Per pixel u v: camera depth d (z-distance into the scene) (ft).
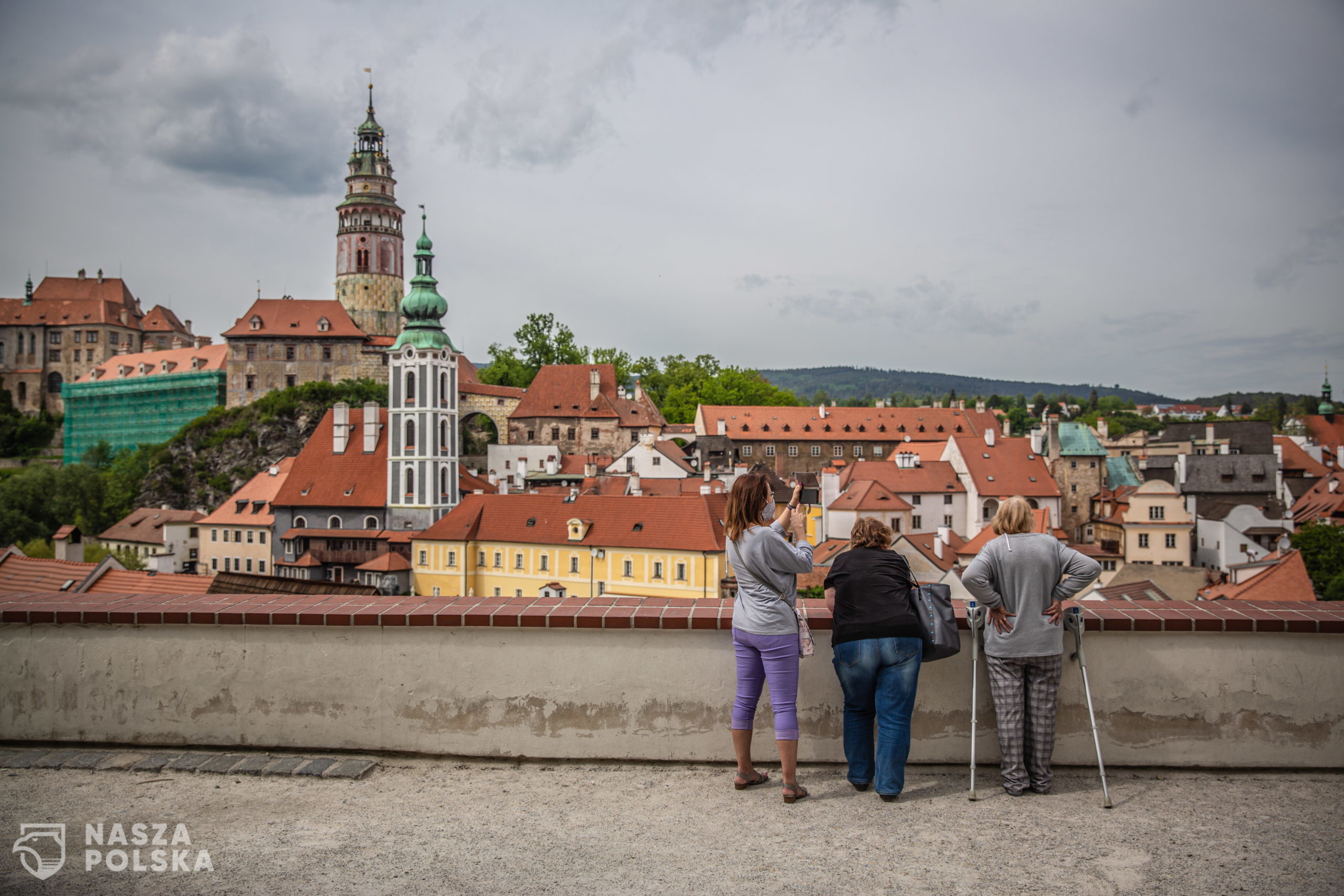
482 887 21.81
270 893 21.57
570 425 460.14
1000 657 27.68
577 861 23.20
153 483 498.28
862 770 27.89
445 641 31.07
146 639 31.83
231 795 27.89
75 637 32.01
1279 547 260.42
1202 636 29.60
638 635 30.53
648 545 246.47
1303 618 29.35
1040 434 396.78
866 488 309.22
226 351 561.84
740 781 28.07
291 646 31.50
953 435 368.68
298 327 531.91
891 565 27.68
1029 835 24.71
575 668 30.68
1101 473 401.29
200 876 22.47
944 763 30.09
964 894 21.35
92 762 30.25
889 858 23.29
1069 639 29.89
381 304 561.84
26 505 440.45
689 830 25.08
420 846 24.17
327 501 340.80
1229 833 24.90
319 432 357.20
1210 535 298.97
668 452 388.98
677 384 572.51
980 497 351.87
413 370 333.62
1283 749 29.48
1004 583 27.55
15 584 102.17
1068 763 29.78
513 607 31.55
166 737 31.71
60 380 640.17
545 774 29.76
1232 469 359.25
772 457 483.51
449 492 344.28
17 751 31.35
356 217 556.51
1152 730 29.71
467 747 30.94
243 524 355.15
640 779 29.14
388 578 291.38
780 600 27.17
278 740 31.48
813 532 270.46
